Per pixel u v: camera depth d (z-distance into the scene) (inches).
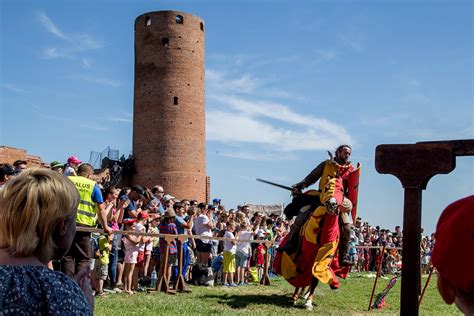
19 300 111.3
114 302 442.9
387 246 1152.2
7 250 121.0
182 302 466.3
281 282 721.0
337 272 496.1
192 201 786.8
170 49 2249.0
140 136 2247.8
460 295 86.1
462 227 84.1
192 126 2258.9
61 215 124.3
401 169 256.5
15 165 474.3
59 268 427.8
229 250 643.5
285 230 934.4
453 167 250.5
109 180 2177.7
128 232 496.1
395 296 608.4
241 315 415.5
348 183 493.0
